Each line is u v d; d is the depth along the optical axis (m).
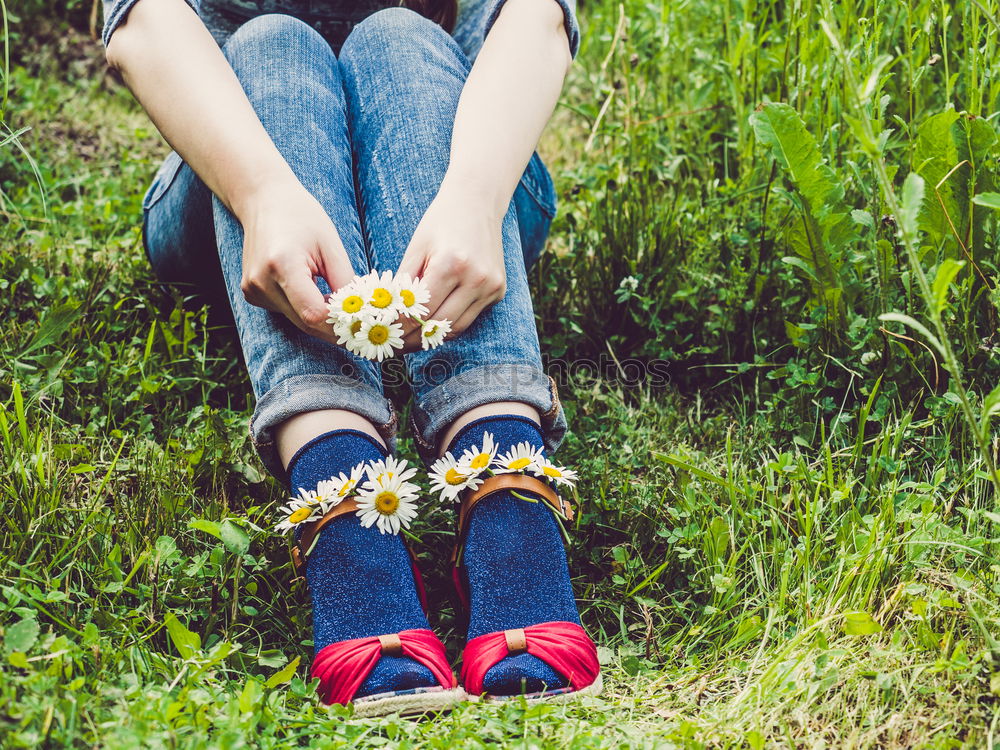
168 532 1.39
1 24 2.73
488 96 1.33
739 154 2.09
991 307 1.56
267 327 1.26
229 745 0.98
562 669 1.15
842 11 1.78
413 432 1.32
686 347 1.84
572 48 1.53
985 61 1.67
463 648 1.29
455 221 1.21
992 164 1.51
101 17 2.85
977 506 1.41
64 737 0.98
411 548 1.33
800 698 1.16
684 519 1.45
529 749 1.05
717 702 1.19
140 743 0.97
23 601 1.17
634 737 1.10
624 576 1.39
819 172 1.54
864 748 1.09
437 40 1.50
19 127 2.38
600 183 2.09
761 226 1.82
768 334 1.78
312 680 1.15
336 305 1.17
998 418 1.49
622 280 1.86
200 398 1.70
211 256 1.69
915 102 1.97
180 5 1.36
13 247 1.97
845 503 1.43
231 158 1.23
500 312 1.29
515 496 1.23
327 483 1.19
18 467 1.39
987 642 1.15
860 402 1.62
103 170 2.33
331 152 1.36
